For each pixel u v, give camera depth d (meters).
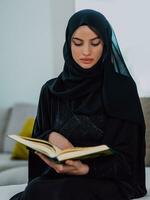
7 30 3.71
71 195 1.22
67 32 1.54
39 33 3.45
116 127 1.42
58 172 1.30
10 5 3.67
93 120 1.43
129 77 1.51
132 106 1.43
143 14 2.43
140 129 1.46
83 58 1.44
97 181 1.32
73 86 1.50
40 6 3.41
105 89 1.43
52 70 3.37
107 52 1.46
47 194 1.23
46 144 1.32
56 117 1.52
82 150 1.22
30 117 3.21
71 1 3.11
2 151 3.47
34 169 1.57
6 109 3.63
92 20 1.44
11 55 3.70
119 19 2.54
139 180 1.47
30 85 3.57
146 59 2.44
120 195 1.33
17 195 1.48
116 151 1.38
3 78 3.77
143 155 1.47
